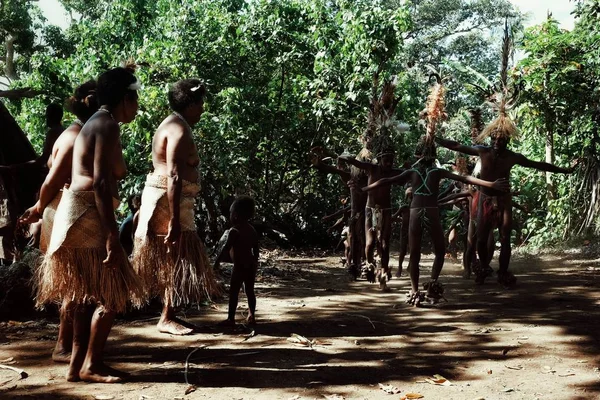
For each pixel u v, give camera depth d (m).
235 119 11.84
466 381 3.95
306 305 6.46
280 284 7.92
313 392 3.72
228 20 12.96
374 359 4.43
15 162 6.79
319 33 12.88
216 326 5.33
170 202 4.75
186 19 12.29
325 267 10.11
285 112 13.52
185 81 5.06
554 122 12.66
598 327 5.37
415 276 6.52
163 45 11.83
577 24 12.70
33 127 11.20
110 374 3.92
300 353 4.57
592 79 12.40
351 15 12.66
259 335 5.11
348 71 12.77
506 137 7.73
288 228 13.84
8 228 6.40
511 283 7.67
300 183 14.95
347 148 13.51
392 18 12.66
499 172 7.75
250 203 5.32
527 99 12.42
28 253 6.19
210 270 5.03
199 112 5.10
